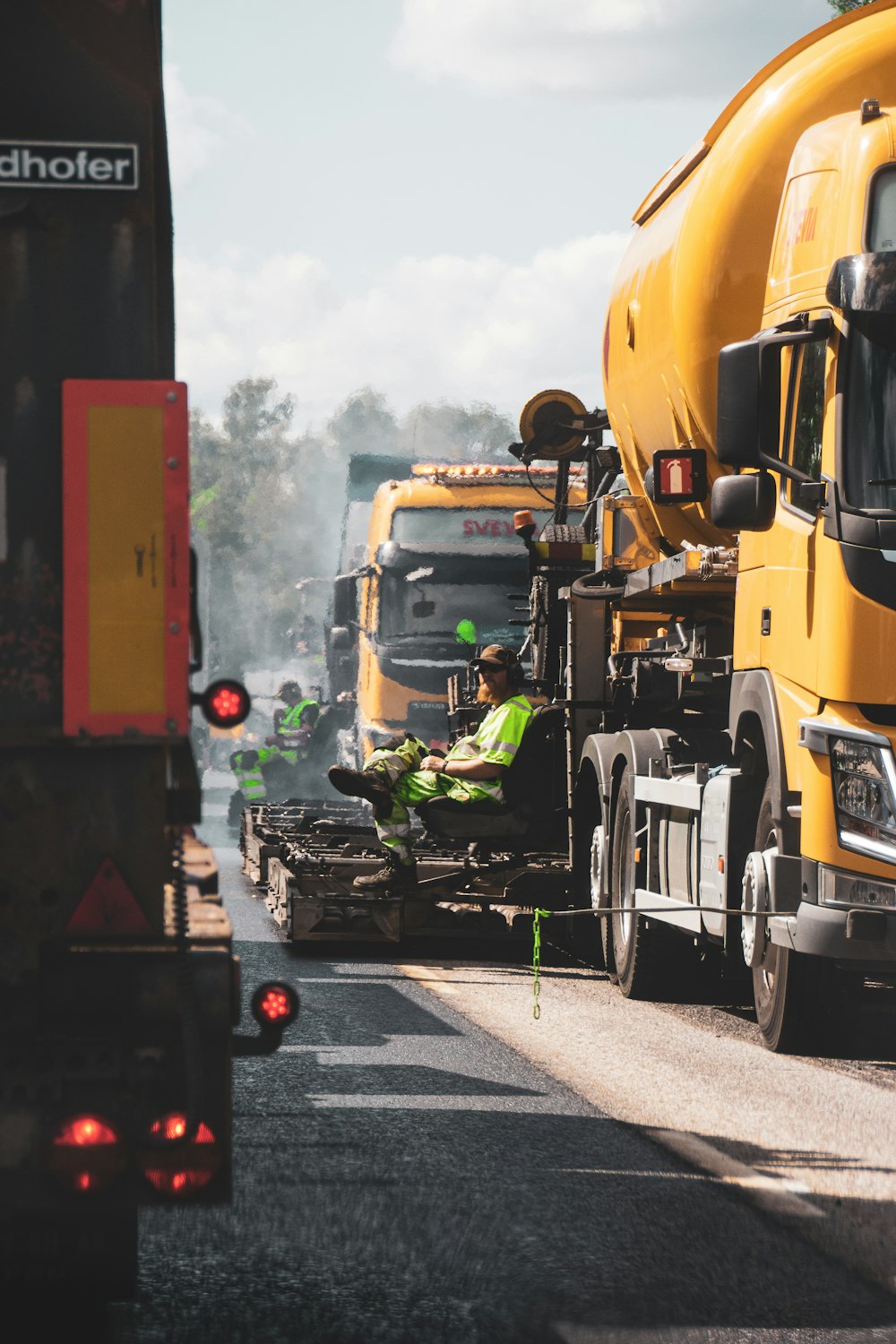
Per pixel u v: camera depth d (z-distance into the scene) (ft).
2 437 22.36
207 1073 21.72
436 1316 25.23
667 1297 26.21
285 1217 30.32
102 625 22.18
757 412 46.44
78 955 21.75
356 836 83.61
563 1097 40.60
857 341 45.37
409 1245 28.71
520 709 67.67
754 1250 28.76
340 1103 39.52
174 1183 21.38
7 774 22.15
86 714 22.09
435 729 120.88
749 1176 33.58
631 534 68.54
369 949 69.72
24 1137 21.35
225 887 94.12
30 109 22.68
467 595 121.70
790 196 51.08
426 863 71.46
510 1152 35.06
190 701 22.33
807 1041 47.75
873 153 46.44
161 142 25.62
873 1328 25.02
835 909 44.65
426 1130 36.96
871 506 44.78
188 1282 26.76
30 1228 22.72
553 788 69.26
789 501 47.98
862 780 44.65
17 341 22.49
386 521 122.11
